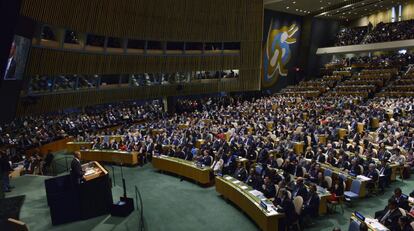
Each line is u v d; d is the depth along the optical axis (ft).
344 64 122.93
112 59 68.44
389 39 113.80
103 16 62.39
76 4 55.26
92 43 63.77
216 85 94.84
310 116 73.87
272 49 114.01
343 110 77.20
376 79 103.35
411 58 108.68
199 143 56.39
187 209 36.35
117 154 55.01
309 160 41.57
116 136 63.62
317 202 31.50
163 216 34.55
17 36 38.40
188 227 32.09
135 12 69.56
